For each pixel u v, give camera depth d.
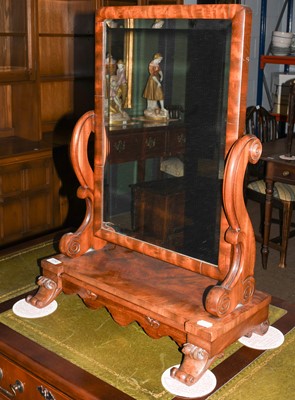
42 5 3.49
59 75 3.64
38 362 1.26
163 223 1.36
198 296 1.29
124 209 1.44
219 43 1.18
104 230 1.49
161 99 1.30
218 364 1.26
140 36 1.31
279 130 5.23
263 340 1.36
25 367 1.29
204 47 1.21
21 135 3.40
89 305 1.42
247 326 1.29
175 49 1.26
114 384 1.19
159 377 1.22
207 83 1.21
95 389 1.17
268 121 4.02
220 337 1.19
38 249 1.88
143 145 1.36
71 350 1.31
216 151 1.23
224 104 1.19
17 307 1.50
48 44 3.57
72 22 3.64
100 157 1.46
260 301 1.31
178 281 1.37
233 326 1.22
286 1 5.49
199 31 1.21
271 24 5.40
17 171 3.07
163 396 1.15
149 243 1.40
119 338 1.37
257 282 3.30
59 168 3.28
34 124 3.30
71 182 3.37
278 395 1.16
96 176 1.48
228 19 1.15
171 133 1.30
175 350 1.32
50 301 1.50
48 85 3.62
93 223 1.52
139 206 1.40
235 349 1.32
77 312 1.49
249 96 5.27
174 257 1.35
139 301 1.27
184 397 1.15
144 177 1.38
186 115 1.26
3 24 3.21
